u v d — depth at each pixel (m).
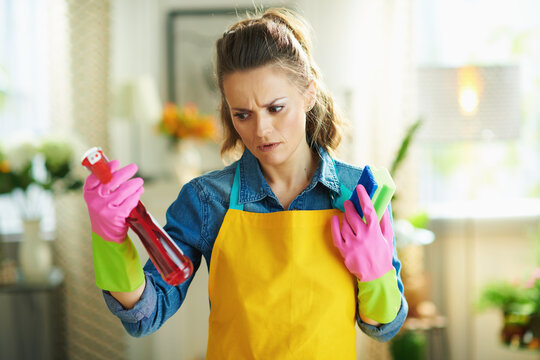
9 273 2.66
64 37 2.93
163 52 3.11
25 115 3.00
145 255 2.63
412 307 2.70
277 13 0.93
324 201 0.92
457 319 3.08
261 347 0.85
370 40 3.02
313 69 0.95
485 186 3.13
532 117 3.10
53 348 2.83
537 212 3.03
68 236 2.94
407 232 2.56
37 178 2.87
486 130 2.65
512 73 2.64
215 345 0.89
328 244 0.87
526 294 2.58
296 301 0.85
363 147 3.02
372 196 0.83
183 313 2.87
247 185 0.92
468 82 2.65
